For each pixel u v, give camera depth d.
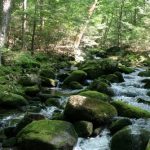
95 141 7.07
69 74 14.02
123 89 11.73
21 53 15.16
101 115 7.61
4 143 6.81
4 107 9.45
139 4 26.72
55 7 19.78
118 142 6.43
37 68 15.32
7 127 7.69
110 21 28.20
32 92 10.91
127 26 25.77
